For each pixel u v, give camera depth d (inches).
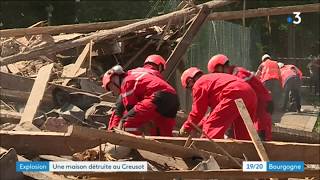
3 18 2100.1
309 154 498.3
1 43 849.5
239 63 1341.0
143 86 541.3
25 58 724.7
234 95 536.1
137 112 531.5
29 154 454.9
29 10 2181.3
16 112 631.8
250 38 1544.0
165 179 398.3
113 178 392.2
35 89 625.6
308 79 1716.3
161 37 856.9
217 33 1151.0
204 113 546.0
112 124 556.1
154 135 549.0
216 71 618.2
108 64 870.4
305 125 1079.6
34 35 826.2
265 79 1139.3
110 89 563.8
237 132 558.9
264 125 666.2
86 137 428.8
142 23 810.8
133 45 882.8
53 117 598.9
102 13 2278.5
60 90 670.5
